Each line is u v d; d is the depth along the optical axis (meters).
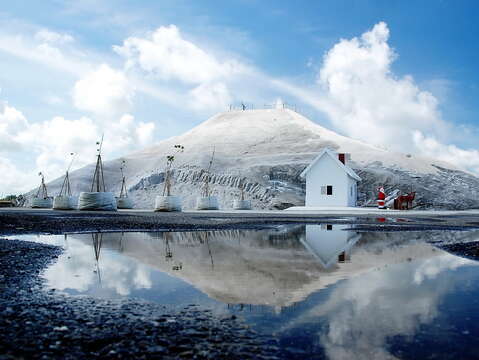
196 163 83.56
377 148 99.88
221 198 71.50
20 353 2.85
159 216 23.06
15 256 7.29
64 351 2.89
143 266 6.55
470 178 85.31
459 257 7.68
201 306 4.10
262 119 125.56
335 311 3.88
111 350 2.91
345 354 2.81
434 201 69.62
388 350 2.89
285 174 77.81
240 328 3.38
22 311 3.87
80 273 5.90
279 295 4.56
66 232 12.54
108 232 12.75
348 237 11.95
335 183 41.62
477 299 4.35
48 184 83.00
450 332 3.27
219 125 123.75
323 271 6.11
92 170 89.56
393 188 72.56
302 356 2.79
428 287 4.95
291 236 12.06
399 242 10.55
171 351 2.89
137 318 3.67
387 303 4.19
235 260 7.23
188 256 7.64
